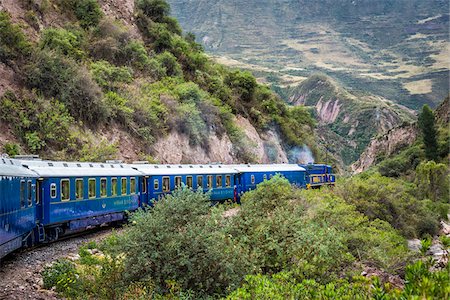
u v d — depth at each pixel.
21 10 45.75
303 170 45.16
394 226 34.31
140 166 29.66
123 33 53.72
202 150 51.47
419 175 62.84
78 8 52.66
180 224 15.59
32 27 45.44
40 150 34.66
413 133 106.81
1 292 12.70
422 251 10.04
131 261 14.64
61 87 38.91
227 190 36.19
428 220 37.03
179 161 47.31
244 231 17.39
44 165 21.45
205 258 14.55
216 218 16.56
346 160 165.62
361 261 19.98
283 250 16.59
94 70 44.75
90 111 39.94
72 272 15.03
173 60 58.19
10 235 15.70
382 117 196.12
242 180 37.97
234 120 61.50
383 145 116.12
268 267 16.61
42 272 15.07
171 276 14.62
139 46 54.00
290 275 14.49
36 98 36.91
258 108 73.50
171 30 68.62
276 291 11.23
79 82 39.97
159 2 67.25
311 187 45.81
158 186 29.66
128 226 16.58
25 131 35.06
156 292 14.19
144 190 28.92
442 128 95.88
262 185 23.52
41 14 47.53
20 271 15.28
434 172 61.22
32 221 18.88
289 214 18.28
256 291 11.21
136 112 44.91
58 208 21.03
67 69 39.94
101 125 40.84
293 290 11.34
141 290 13.78
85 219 23.39
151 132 45.31
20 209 17.06
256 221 17.55
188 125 49.75
